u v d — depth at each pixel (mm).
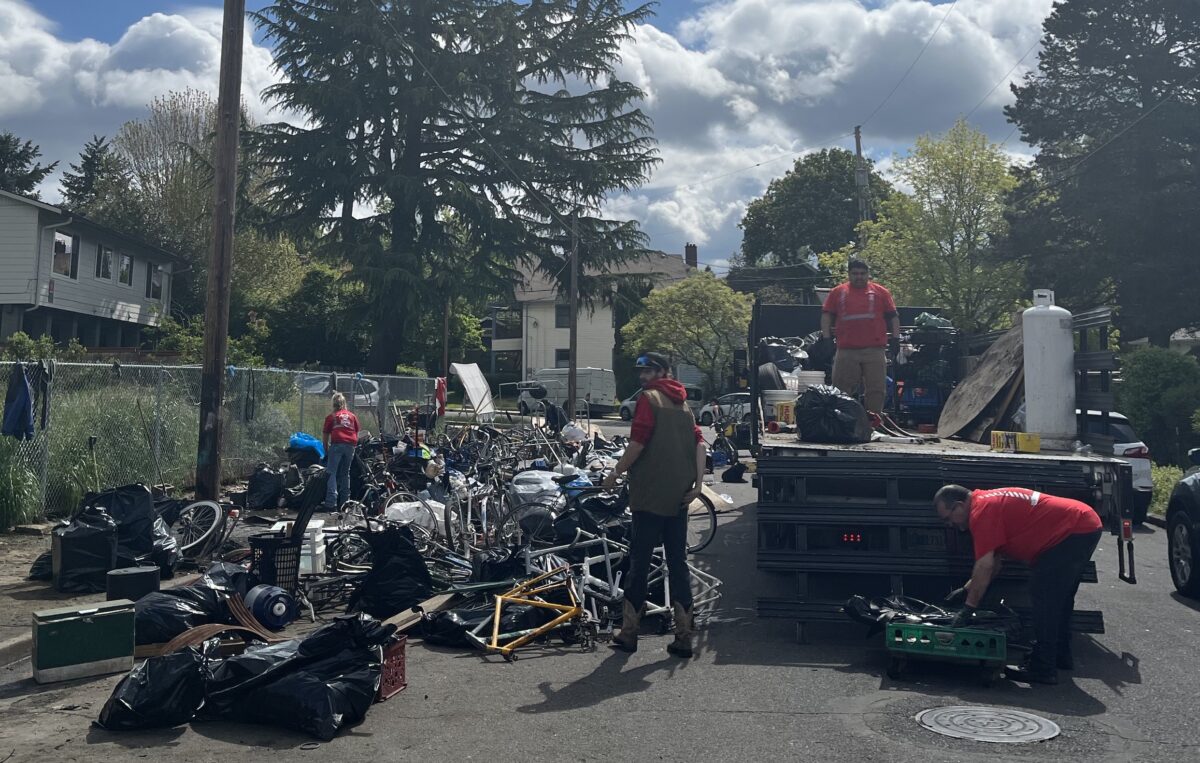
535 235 35094
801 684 6102
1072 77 33656
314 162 31469
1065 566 6074
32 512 10898
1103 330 8570
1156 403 19953
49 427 11336
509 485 10922
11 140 57156
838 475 7117
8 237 31250
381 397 22312
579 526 9117
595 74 34656
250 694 5246
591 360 58562
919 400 11586
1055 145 35156
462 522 10625
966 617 6199
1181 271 30469
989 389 9320
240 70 11195
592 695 5875
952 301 32531
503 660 6770
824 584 8945
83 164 60156
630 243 36094
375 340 33438
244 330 40500
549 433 20562
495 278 33781
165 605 6738
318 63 31094
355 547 9414
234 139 11133
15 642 6656
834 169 65625
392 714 5500
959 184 32250
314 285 40938
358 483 14141
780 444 7832
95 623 6258
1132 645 7133
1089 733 5109
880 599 6836
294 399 18156
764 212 69000
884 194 65375
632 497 6898
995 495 6262
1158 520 14000
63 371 12148
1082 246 32781
